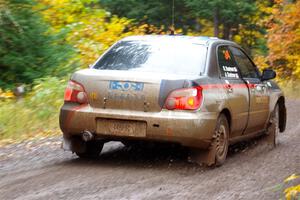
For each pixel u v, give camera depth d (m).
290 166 7.48
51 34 14.61
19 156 8.06
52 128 10.73
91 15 18.61
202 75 7.18
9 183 6.27
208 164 7.15
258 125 8.83
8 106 11.36
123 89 6.87
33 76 13.55
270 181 6.53
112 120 6.90
